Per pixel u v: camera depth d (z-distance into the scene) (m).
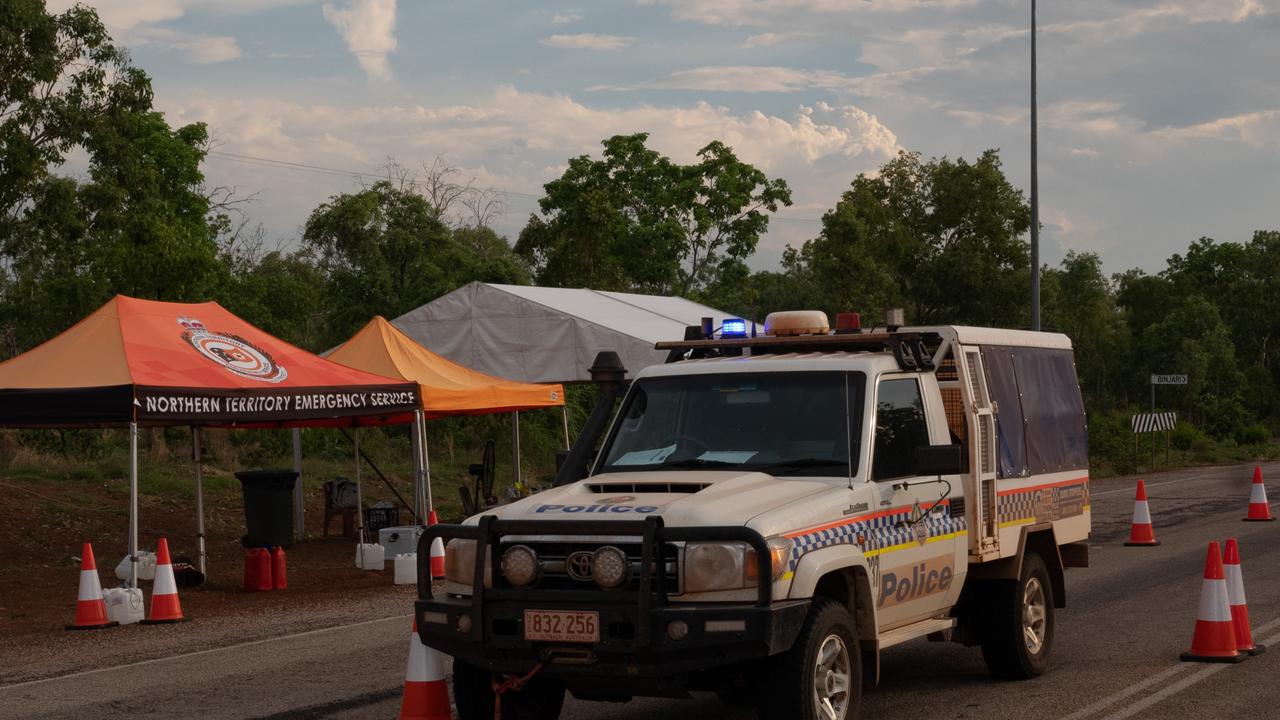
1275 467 39.69
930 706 8.33
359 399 17.06
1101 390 92.44
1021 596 8.98
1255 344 92.25
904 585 7.52
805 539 6.55
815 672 6.50
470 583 6.70
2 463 26.14
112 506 22.75
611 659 6.29
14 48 30.28
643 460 7.65
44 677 10.03
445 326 23.42
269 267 47.19
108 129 31.95
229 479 26.94
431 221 42.31
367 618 13.00
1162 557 16.52
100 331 15.64
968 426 8.47
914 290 61.62
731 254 56.78
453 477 31.78
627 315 23.89
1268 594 12.91
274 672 9.97
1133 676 9.12
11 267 32.62
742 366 7.84
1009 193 61.19
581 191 54.16
